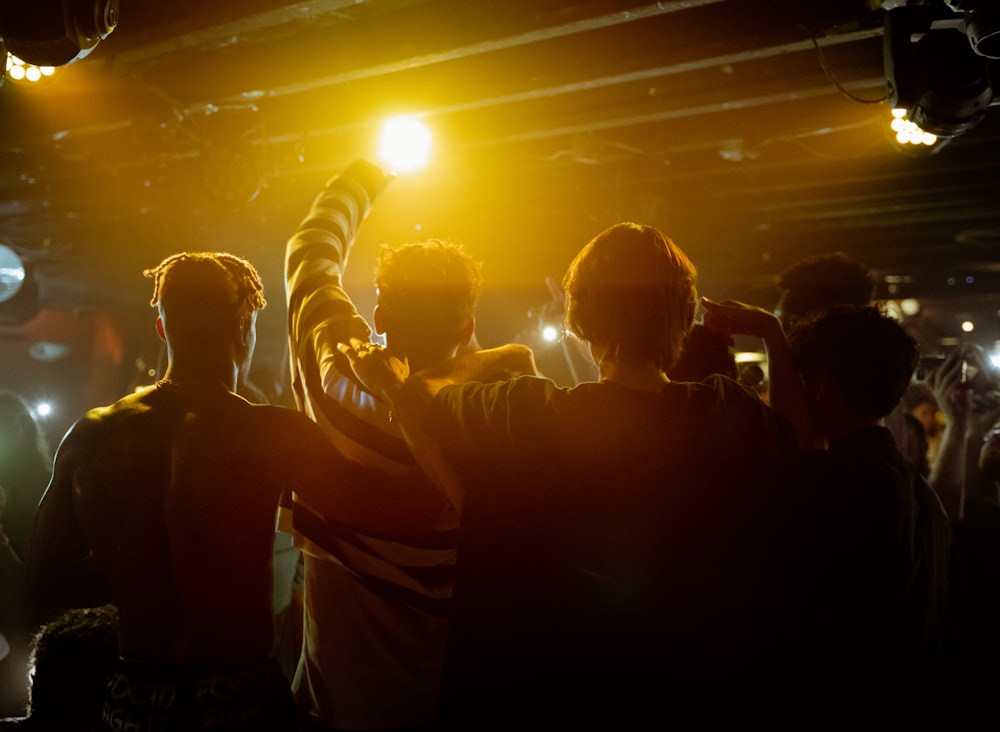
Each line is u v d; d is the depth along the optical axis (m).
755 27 3.30
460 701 1.24
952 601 1.69
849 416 1.66
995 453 2.87
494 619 1.25
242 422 1.65
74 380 10.02
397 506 1.58
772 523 1.28
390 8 3.42
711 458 1.24
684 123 4.39
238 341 1.75
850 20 3.08
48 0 2.38
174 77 4.17
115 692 1.52
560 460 1.26
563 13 3.22
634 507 1.23
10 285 8.55
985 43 2.39
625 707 1.19
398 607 1.63
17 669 2.39
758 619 1.25
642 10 3.08
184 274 1.70
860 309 1.70
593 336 1.36
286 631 2.75
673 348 1.34
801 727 1.35
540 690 1.21
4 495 2.52
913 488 1.56
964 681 2.88
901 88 2.82
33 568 1.59
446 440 1.32
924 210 5.72
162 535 1.56
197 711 1.48
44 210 6.88
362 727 1.62
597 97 4.21
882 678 1.46
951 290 7.32
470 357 1.68
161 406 1.64
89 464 1.58
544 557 1.24
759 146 4.26
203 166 4.54
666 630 1.21
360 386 1.55
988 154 4.54
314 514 1.65
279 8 3.27
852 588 1.48
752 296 7.75
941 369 3.00
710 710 1.20
